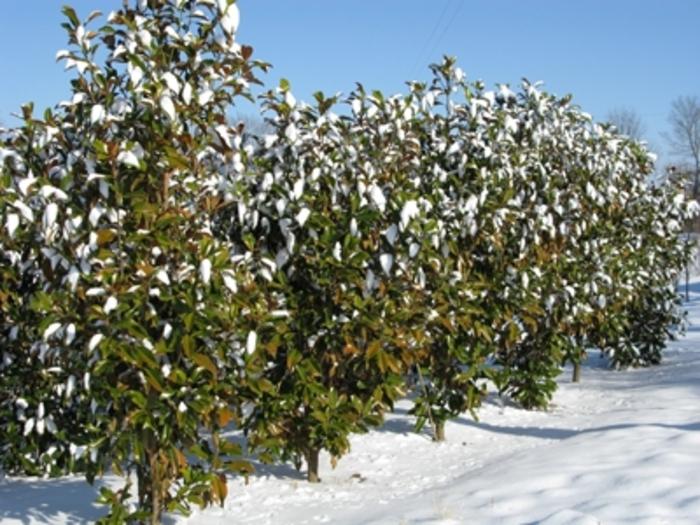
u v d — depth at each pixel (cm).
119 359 472
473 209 773
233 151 546
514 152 891
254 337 502
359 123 725
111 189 477
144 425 468
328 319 632
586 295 1016
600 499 526
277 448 635
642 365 1479
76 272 468
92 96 492
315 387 630
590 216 1024
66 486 674
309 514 580
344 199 671
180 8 499
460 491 591
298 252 636
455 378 808
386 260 641
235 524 564
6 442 691
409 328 673
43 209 490
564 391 1186
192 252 484
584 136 1062
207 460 511
